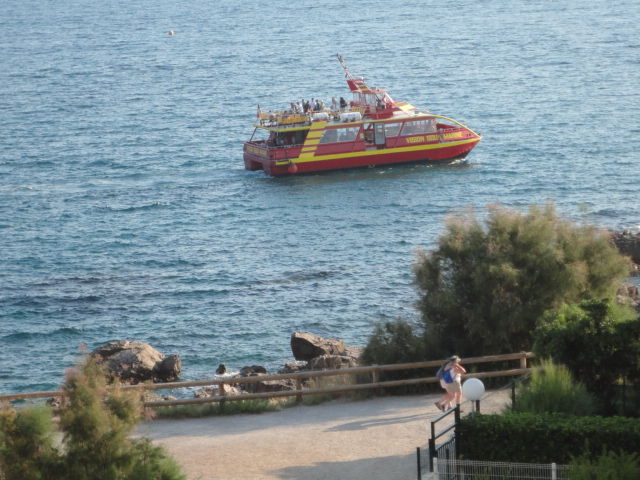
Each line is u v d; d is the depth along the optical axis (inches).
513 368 1375.5
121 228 3243.1
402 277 2625.5
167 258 2881.4
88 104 6358.3
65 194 3782.0
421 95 6166.3
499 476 901.8
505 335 1365.7
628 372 1112.8
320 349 1921.8
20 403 1845.5
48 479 801.6
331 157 3932.1
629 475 839.7
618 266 1461.6
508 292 1389.0
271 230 3189.0
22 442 802.8
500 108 5506.9
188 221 3329.2
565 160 4050.2
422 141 4010.8
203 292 2554.1
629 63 7042.3
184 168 4242.1
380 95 4020.7
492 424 933.2
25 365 2089.1
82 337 2251.5
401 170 4001.0
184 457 1071.0
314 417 1214.9
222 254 2915.8
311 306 2411.4
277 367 2030.0
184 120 5556.1
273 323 2305.6
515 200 3469.5
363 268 2726.4
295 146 3912.4
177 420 1237.1
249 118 5541.3
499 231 1454.2
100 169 4256.9
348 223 3250.5
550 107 5423.2
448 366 1157.1
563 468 882.1
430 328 1427.2
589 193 3486.7
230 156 4473.4
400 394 1317.7
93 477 802.2
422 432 1109.7
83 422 810.2
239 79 7357.3
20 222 3341.5
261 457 1056.2
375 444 1078.4
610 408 1090.1
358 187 3745.1
